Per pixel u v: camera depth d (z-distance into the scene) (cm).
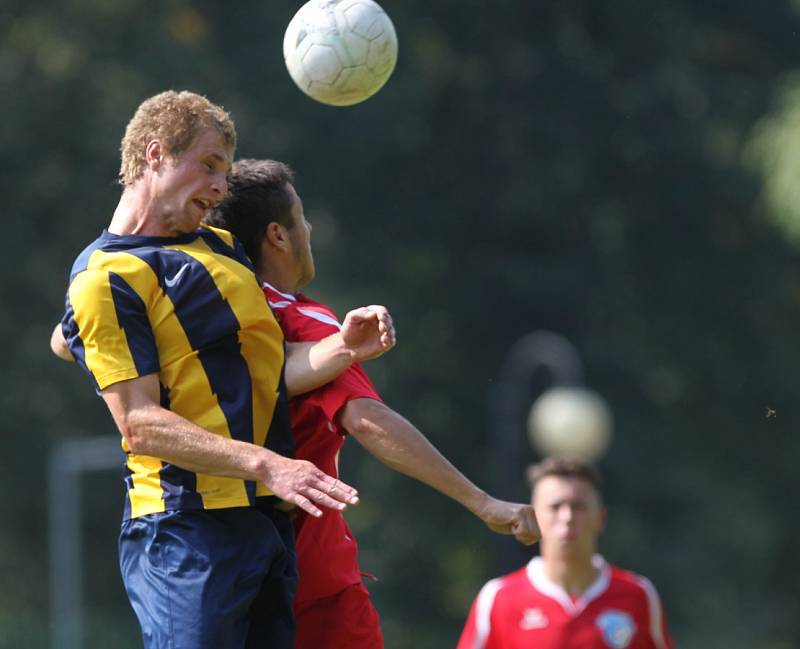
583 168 10512
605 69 10606
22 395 9775
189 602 1659
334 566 1847
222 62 9969
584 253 10650
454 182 10456
